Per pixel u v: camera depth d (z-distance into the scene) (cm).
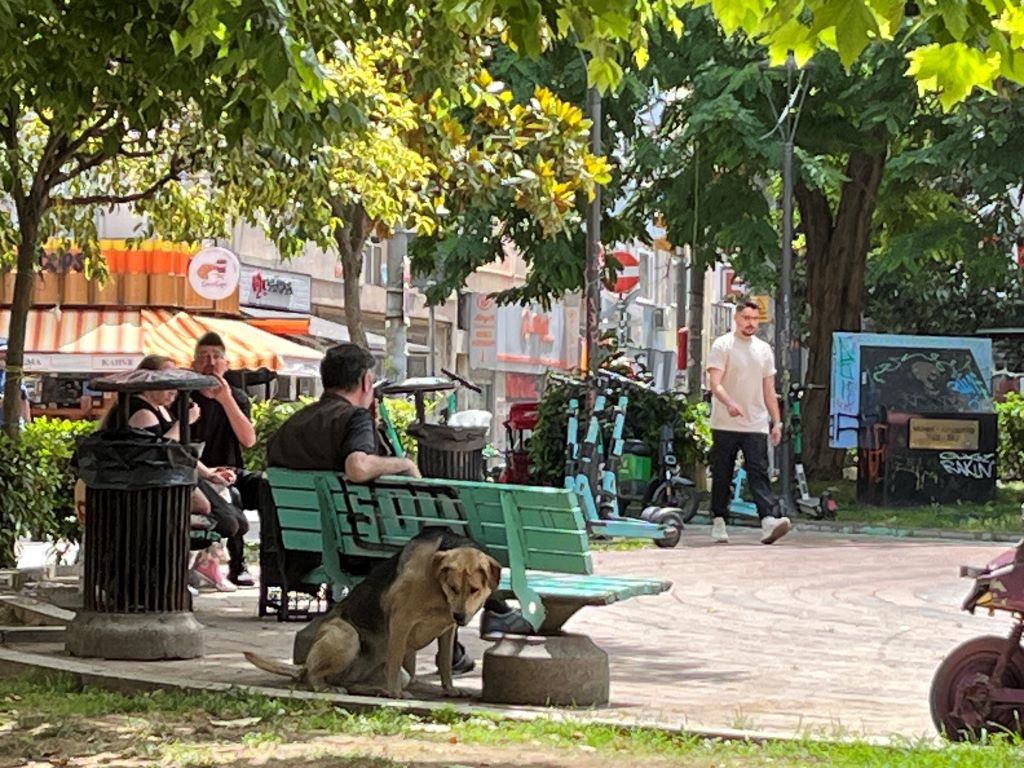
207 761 762
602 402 2266
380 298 5738
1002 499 3083
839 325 3550
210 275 3575
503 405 7119
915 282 4100
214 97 1148
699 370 4466
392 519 1030
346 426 1045
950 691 849
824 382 3538
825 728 891
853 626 1410
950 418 2992
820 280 3559
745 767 755
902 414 2984
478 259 3478
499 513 962
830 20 629
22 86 1340
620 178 3509
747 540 2339
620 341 3497
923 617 1477
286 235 2134
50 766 766
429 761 760
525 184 2309
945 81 737
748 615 1477
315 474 1049
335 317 5450
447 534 948
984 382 3069
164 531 1099
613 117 3459
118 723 870
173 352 3619
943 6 653
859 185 3534
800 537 2452
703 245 3475
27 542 2048
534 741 822
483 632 1015
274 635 1242
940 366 3067
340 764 747
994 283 3569
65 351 3603
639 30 891
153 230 2245
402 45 1888
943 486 2994
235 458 1562
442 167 2247
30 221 1734
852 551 2147
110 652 1083
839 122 3362
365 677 955
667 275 7300
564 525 940
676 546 2192
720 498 2233
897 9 645
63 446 1805
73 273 3872
